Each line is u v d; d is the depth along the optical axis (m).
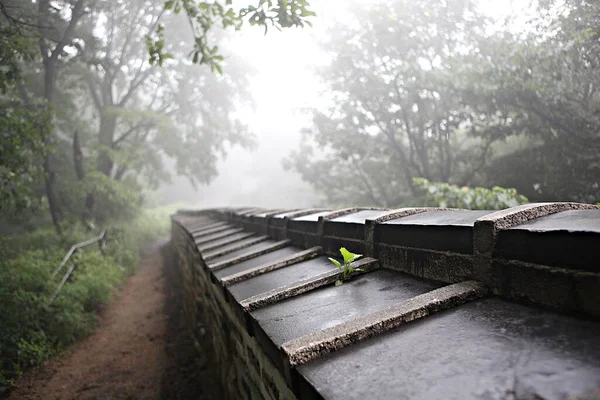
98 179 14.46
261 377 2.31
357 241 2.74
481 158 9.60
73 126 16.23
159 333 7.32
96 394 5.18
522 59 4.89
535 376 1.03
